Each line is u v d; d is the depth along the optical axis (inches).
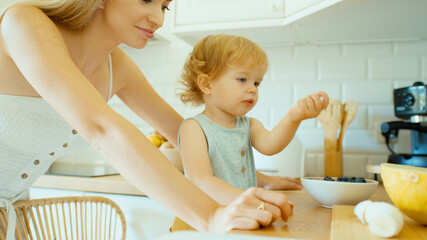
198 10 53.2
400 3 42.7
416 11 45.2
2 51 25.6
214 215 17.9
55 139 31.3
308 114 32.0
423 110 47.8
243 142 35.6
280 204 19.1
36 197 47.8
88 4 26.6
